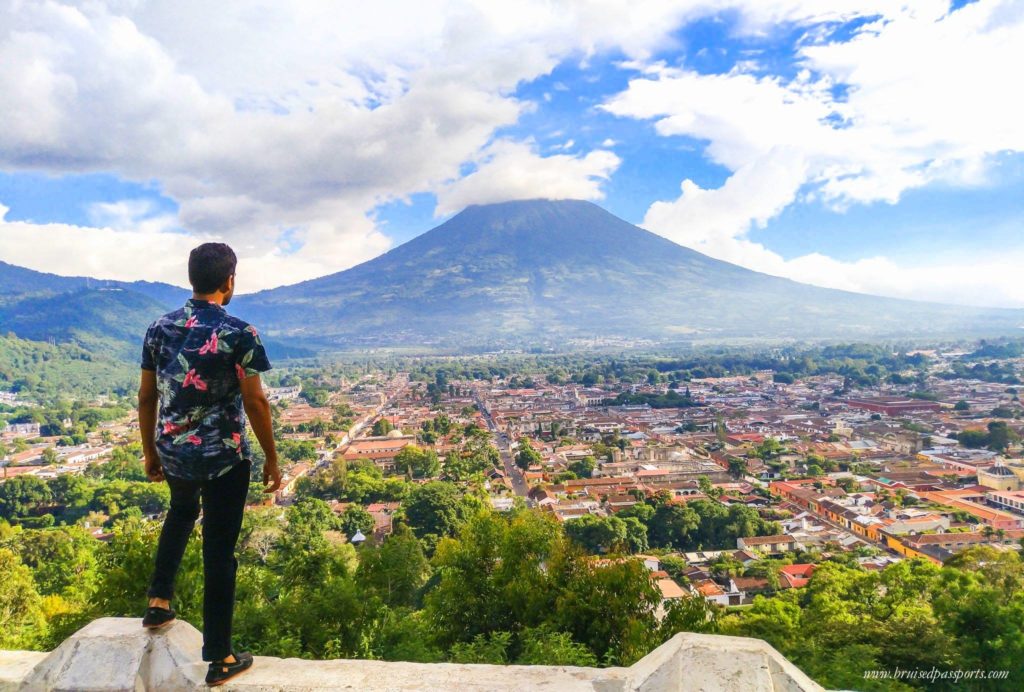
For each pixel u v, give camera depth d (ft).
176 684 10.50
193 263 12.46
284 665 10.89
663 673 9.55
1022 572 100.58
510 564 60.18
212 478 11.51
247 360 11.75
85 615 42.96
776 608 92.22
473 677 10.02
